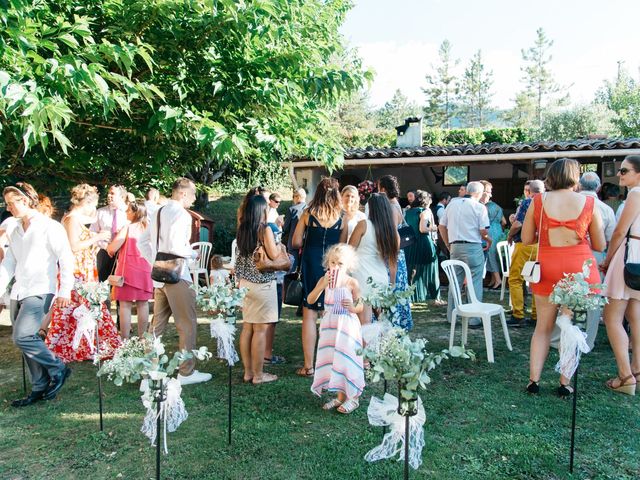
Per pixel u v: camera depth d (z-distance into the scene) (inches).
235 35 241.3
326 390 169.5
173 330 250.8
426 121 2514.8
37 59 175.5
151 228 171.9
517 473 118.0
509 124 2447.1
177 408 128.6
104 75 190.4
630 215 156.9
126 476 119.5
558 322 134.5
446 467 120.7
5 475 121.0
